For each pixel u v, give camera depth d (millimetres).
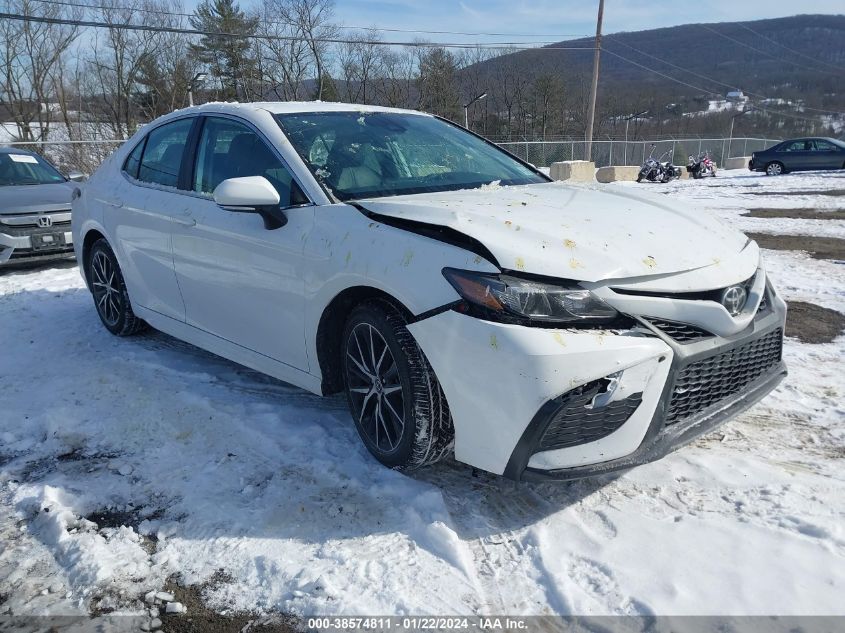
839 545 2348
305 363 3232
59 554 2521
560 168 24844
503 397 2377
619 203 3184
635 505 2664
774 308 3010
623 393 2391
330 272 2910
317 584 2271
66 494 2887
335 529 2592
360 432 3076
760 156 24797
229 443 3316
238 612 2203
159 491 2918
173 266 4004
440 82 48781
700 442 3166
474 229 2564
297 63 45062
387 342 2734
